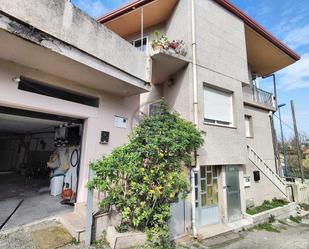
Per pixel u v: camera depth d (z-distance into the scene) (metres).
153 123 5.47
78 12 4.62
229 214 7.48
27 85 5.01
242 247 5.55
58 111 5.30
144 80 6.45
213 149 7.23
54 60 4.46
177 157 5.24
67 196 6.23
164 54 6.62
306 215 9.39
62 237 4.24
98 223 4.45
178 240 5.66
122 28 9.66
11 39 3.62
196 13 7.77
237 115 8.35
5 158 14.38
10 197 6.80
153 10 8.55
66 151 7.48
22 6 3.59
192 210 6.30
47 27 3.96
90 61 4.77
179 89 7.66
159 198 4.66
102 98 6.58
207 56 7.79
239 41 9.33
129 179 4.55
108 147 6.55
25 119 7.07
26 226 4.57
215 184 7.64
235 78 8.67
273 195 9.92
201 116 7.09
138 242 4.26
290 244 5.89
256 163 9.65
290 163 17.91
